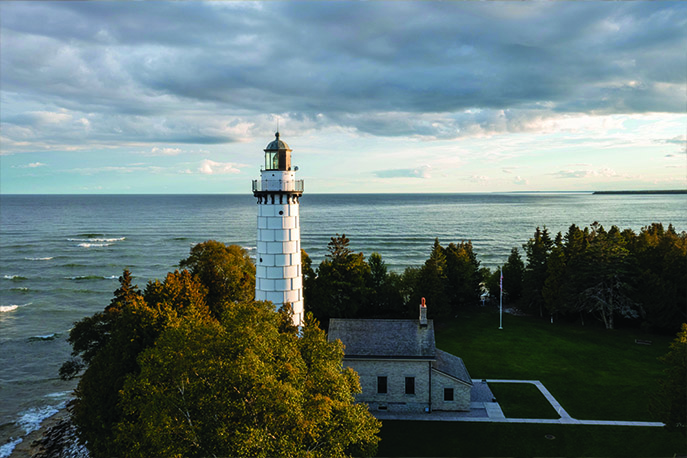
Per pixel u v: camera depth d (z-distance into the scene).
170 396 19.69
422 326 42.06
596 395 42.88
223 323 23.39
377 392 40.09
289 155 37.84
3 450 40.47
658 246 72.56
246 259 67.88
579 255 67.38
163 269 133.25
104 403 30.50
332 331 42.16
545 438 35.31
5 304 92.12
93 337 41.75
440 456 33.03
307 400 20.17
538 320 70.75
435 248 82.31
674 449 33.47
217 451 18.38
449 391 39.84
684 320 60.91
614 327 66.12
